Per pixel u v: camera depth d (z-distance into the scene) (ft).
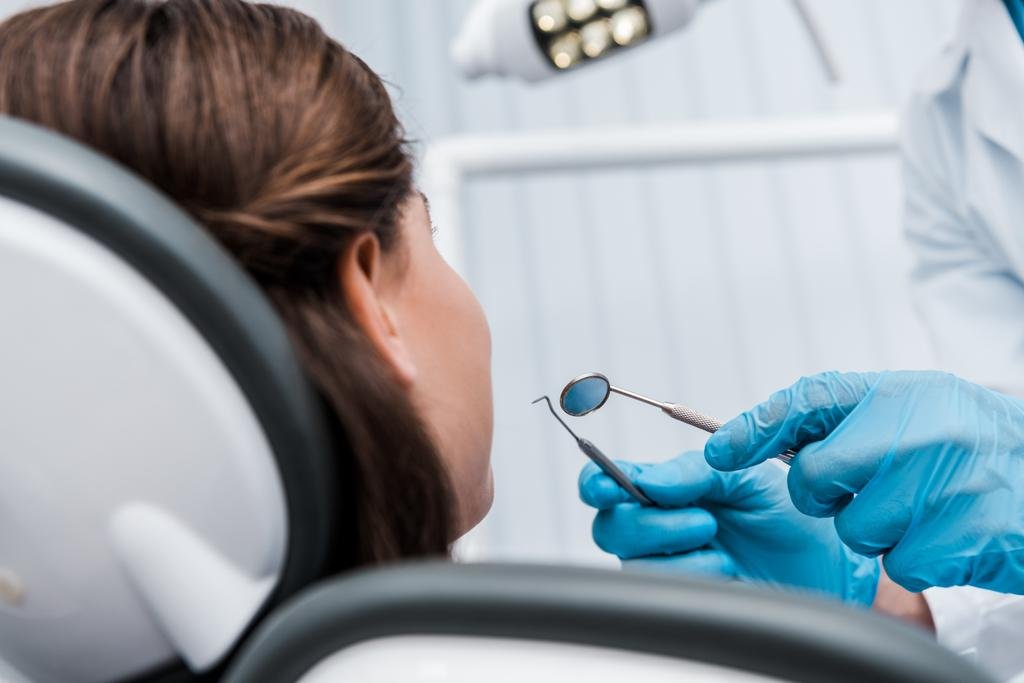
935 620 3.44
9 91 1.52
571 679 0.99
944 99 5.17
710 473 2.99
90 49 1.54
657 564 2.86
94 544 1.28
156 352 1.20
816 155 6.91
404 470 1.46
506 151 6.75
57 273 1.18
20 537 1.29
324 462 1.29
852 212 9.93
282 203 1.48
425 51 10.11
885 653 0.95
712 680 0.97
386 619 1.03
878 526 2.40
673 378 9.88
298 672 1.07
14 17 1.64
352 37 10.08
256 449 1.26
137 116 1.47
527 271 9.99
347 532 1.41
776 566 3.18
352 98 1.65
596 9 5.58
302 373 1.28
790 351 9.86
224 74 1.52
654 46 10.07
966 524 2.35
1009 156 4.80
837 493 2.42
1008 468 2.37
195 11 1.61
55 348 1.21
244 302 1.23
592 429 9.86
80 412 1.23
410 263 1.76
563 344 9.93
